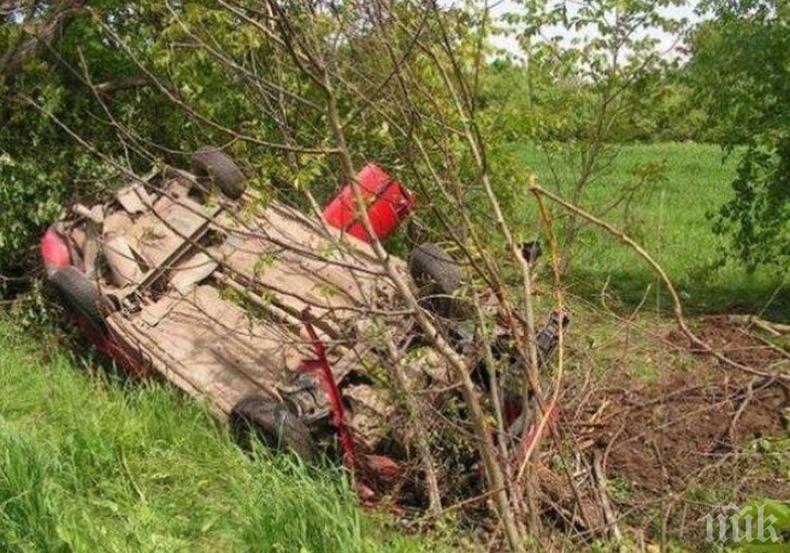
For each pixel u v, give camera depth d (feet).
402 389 19.44
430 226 25.26
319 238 24.80
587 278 35.27
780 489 21.20
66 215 27.78
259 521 17.81
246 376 22.76
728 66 31.58
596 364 25.39
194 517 18.97
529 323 17.88
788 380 15.25
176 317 24.36
